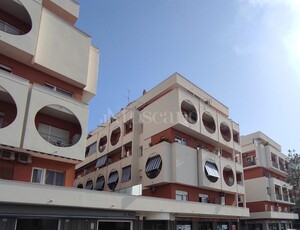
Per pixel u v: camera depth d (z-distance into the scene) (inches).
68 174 729.0
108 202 676.1
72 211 620.4
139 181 1112.2
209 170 1086.4
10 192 519.2
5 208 524.4
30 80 723.4
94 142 1547.7
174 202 860.6
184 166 1012.5
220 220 1155.3
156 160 1018.7
